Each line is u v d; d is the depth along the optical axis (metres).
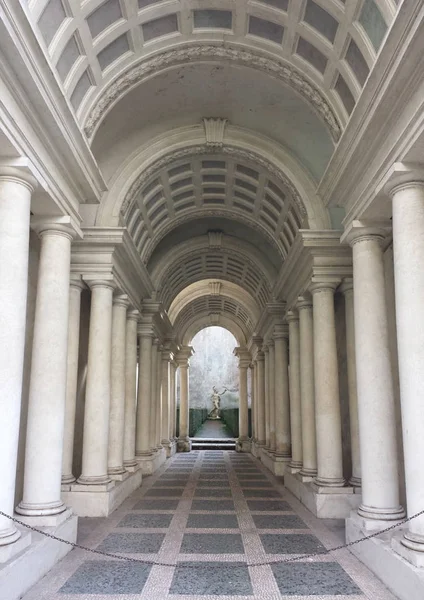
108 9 7.33
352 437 10.09
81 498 9.52
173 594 5.44
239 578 5.97
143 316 16.69
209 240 17.56
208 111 10.88
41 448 6.93
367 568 6.37
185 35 8.60
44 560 6.06
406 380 5.70
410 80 5.30
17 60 5.08
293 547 7.35
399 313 5.89
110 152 10.91
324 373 10.19
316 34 7.78
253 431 25.31
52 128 6.32
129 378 13.54
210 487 13.47
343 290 10.71
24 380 8.16
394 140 6.02
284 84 9.17
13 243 5.76
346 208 8.29
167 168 11.80
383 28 6.28
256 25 8.38
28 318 8.31
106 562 6.59
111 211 10.68
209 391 44.12
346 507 9.41
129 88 8.96
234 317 29.31
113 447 11.51
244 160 11.63
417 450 5.46
